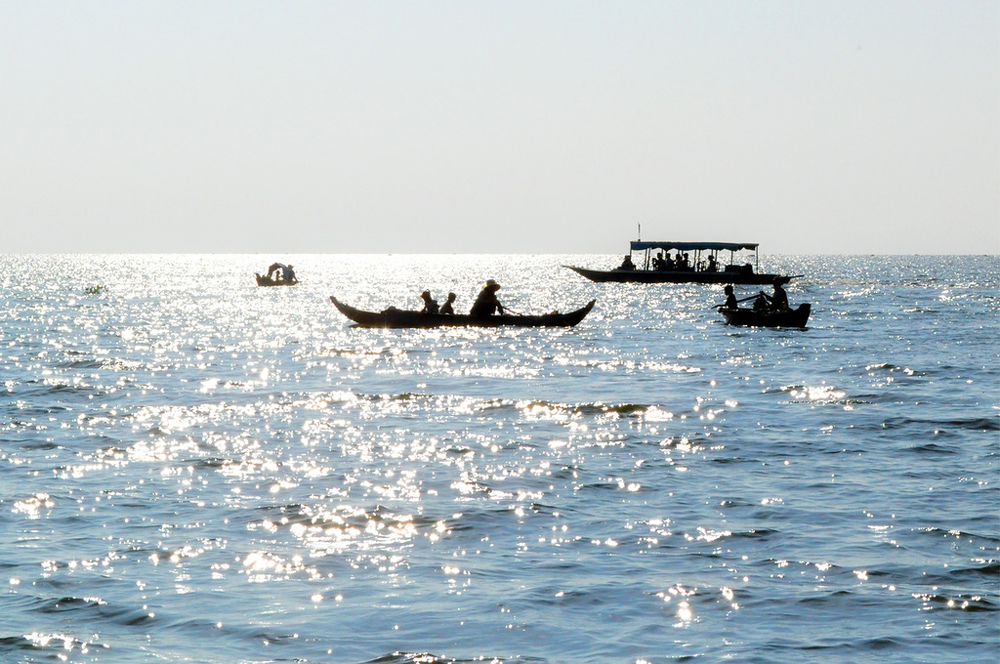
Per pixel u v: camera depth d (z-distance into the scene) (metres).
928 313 83.31
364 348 54.81
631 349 53.81
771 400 34.75
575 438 27.67
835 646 13.19
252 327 71.75
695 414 31.75
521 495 21.06
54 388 37.56
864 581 15.62
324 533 18.27
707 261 128.12
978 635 13.55
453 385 38.97
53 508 19.86
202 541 17.70
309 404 34.00
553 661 12.73
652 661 12.73
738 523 18.91
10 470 23.23
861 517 19.27
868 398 35.09
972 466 23.89
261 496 20.89
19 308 95.12
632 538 17.95
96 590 15.18
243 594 15.07
